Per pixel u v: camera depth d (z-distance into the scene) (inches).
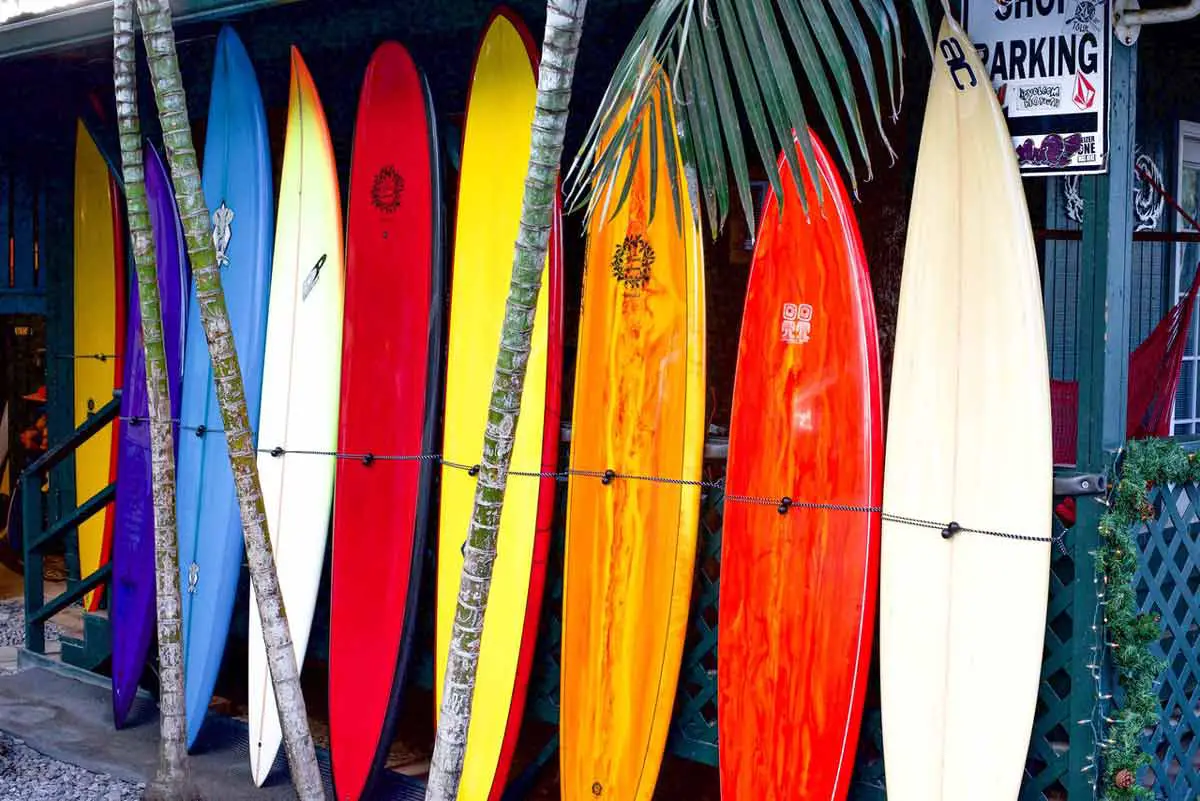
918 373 135.6
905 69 192.9
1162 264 241.1
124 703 212.5
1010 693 125.7
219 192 214.1
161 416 167.8
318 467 195.3
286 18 229.3
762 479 147.7
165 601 171.9
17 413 350.9
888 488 136.9
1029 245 128.6
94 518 263.1
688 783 187.0
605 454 163.0
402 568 180.5
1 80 267.0
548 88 100.4
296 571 193.8
